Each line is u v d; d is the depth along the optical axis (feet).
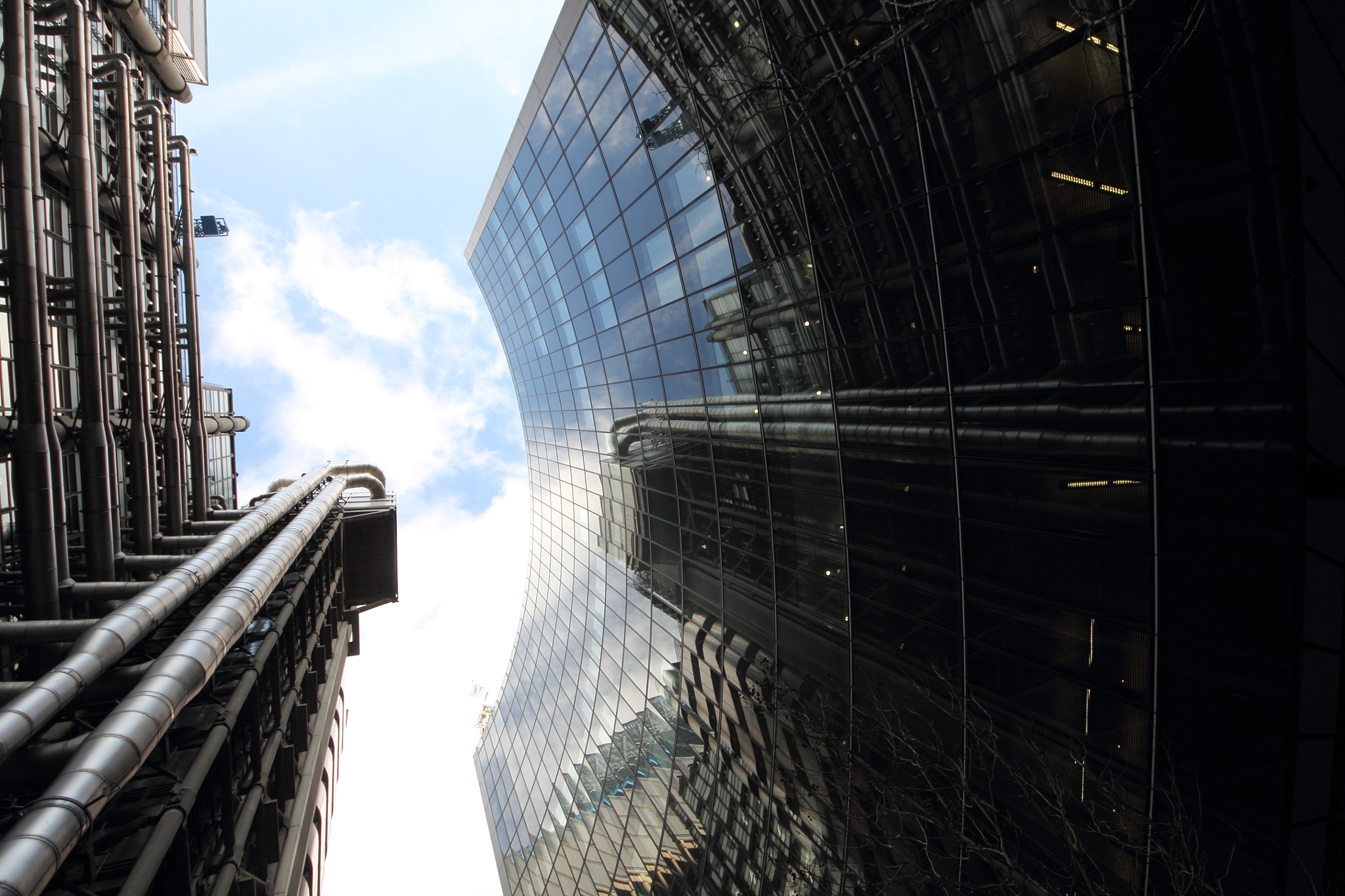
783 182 57.93
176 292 98.94
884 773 56.54
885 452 53.06
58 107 66.90
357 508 173.58
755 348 67.77
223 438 145.59
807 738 66.33
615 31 76.43
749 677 76.84
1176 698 34.04
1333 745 30.22
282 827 83.71
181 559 66.03
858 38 46.47
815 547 63.62
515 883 144.15
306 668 105.29
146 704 42.98
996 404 42.50
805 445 63.16
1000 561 43.83
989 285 41.57
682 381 83.30
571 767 132.26
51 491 50.70
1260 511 29.81
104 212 81.15
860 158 49.42
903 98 44.57
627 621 111.24
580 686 134.10
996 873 45.70
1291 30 27.04
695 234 73.10
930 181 44.24
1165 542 33.68
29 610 50.06
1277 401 28.68
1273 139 27.53
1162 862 35.17
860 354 53.98
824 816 65.57
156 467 89.30
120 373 82.17
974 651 46.80
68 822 33.17
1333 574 29.55
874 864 58.44
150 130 92.12
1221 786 32.35
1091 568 37.78
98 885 45.11
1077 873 39.91
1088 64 33.37
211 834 61.21
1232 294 29.71
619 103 80.64
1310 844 30.30
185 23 107.24
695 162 69.72
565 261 111.04
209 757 53.06
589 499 125.08
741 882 78.74
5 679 53.16
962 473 46.06
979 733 46.65
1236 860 31.73
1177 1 29.58
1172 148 30.76
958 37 39.83
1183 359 31.89
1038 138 36.63
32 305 48.80
